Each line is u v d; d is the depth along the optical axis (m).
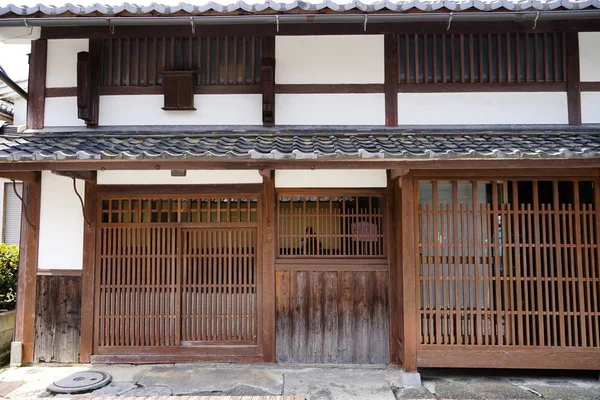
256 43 5.82
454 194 5.17
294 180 5.74
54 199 5.88
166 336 5.75
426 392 4.79
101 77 5.82
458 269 5.13
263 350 5.68
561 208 5.19
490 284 5.14
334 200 5.83
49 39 5.87
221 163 4.55
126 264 5.83
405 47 5.75
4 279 6.60
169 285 5.80
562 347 5.01
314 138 5.26
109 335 5.77
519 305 5.09
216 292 5.82
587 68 5.63
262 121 5.70
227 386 4.96
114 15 5.00
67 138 5.36
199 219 5.83
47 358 5.78
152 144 5.00
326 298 5.71
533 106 5.62
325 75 5.73
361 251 5.75
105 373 5.37
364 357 5.67
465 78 5.68
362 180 5.72
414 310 5.05
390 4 4.88
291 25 5.69
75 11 4.92
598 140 4.94
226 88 5.76
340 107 5.70
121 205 5.85
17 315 5.83
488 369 5.49
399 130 5.55
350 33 5.72
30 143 5.07
